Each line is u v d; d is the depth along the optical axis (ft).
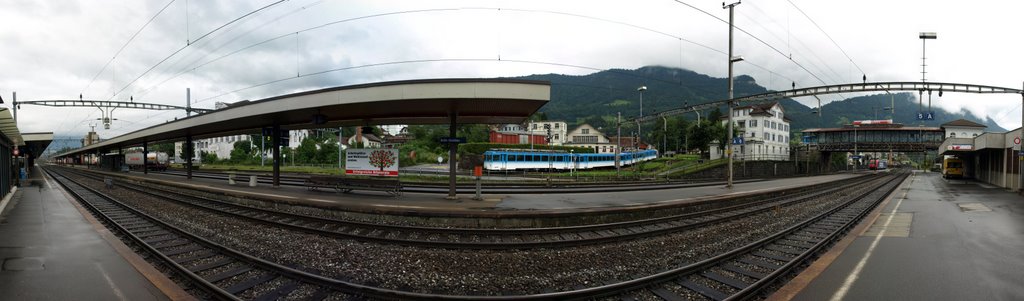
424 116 65.05
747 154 221.66
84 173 165.07
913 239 36.09
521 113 60.18
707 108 104.53
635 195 69.21
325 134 270.26
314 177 70.38
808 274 25.50
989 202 67.31
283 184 87.81
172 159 344.90
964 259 29.09
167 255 30.32
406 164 208.13
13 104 92.27
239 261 28.45
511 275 26.71
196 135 107.55
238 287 23.31
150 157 182.50
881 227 42.57
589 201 58.44
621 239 36.63
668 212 53.47
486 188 81.66
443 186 87.10
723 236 38.68
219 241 36.09
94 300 20.92
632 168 179.42
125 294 21.75
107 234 36.50
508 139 269.44
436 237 37.68
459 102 50.19
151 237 37.09
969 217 49.83
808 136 231.30
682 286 23.75
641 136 400.47
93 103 96.58
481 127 301.84
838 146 217.15
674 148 285.64
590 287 24.14
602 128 439.22
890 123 213.66
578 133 318.24
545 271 27.58
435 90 46.98
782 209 59.11
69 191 83.76
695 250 32.50
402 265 28.45
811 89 76.95
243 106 65.41
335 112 60.95
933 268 26.84
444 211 45.19
